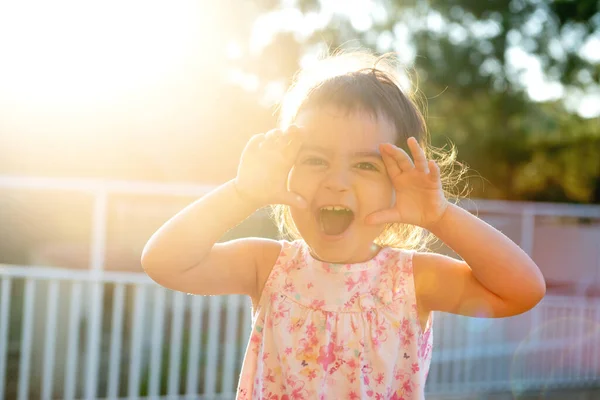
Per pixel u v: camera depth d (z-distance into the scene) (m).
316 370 1.80
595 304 6.65
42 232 10.70
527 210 7.02
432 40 16.89
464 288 1.83
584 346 6.57
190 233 1.71
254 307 1.97
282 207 2.24
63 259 10.71
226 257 1.89
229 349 5.41
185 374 6.01
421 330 1.88
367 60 2.21
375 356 1.81
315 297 1.85
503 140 16.38
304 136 1.73
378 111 1.77
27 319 4.87
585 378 6.54
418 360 1.83
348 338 1.81
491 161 17.06
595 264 9.42
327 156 1.73
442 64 16.56
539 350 6.44
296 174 1.75
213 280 1.86
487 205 7.13
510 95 16.80
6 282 4.86
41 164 13.59
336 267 1.85
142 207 9.23
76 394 5.66
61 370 5.82
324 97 1.77
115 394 5.09
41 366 5.82
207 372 5.38
